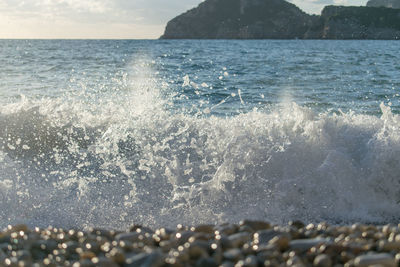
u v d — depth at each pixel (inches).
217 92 425.1
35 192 167.5
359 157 169.0
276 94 423.8
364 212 154.2
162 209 157.9
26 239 102.3
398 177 161.0
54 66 749.3
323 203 158.1
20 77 568.7
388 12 4111.7
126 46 2028.8
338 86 487.2
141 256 85.5
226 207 159.8
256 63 835.4
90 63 821.2
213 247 93.9
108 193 168.6
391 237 100.7
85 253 91.4
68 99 292.4
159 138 192.2
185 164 177.3
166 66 739.4
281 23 6555.1
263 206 158.2
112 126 202.1
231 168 169.8
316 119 188.1
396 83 508.1
